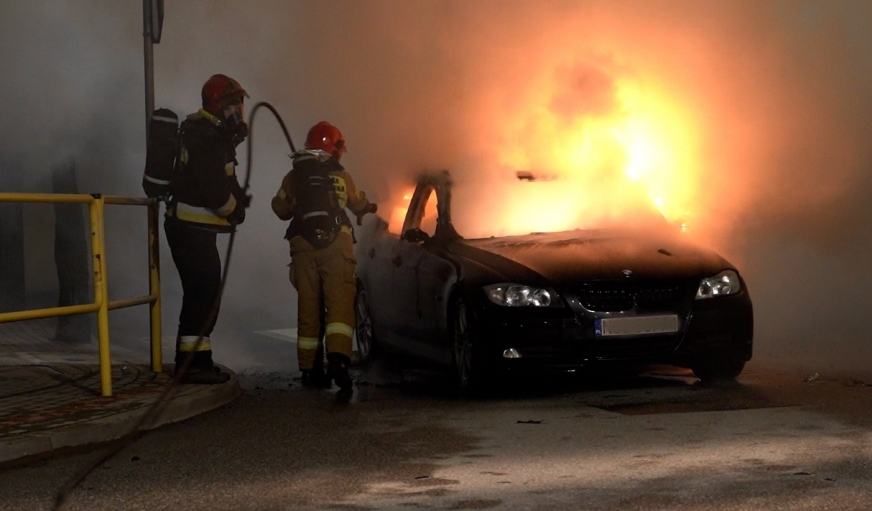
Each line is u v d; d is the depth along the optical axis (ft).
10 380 28.99
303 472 18.88
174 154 28.35
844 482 17.03
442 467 18.97
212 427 23.79
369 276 34.60
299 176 30.04
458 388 28.58
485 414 24.50
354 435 22.30
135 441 22.33
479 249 29.37
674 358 27.07
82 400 25.63
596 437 21.30
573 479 17.74
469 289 27.61
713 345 27.45
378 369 33.65
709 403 24.97
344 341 29.35
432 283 29.76
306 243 30.09
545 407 25.22
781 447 19.77
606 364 26.78
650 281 27.12
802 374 29.04
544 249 28.81
